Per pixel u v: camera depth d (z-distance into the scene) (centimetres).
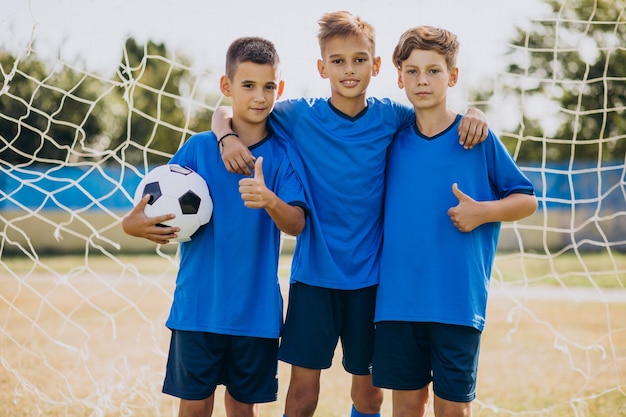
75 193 1446
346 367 330
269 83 307
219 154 316
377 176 316
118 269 1130
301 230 301
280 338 333
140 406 444
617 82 1123
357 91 310
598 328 709
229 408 319
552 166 1273
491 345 633
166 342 636
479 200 314
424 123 316
